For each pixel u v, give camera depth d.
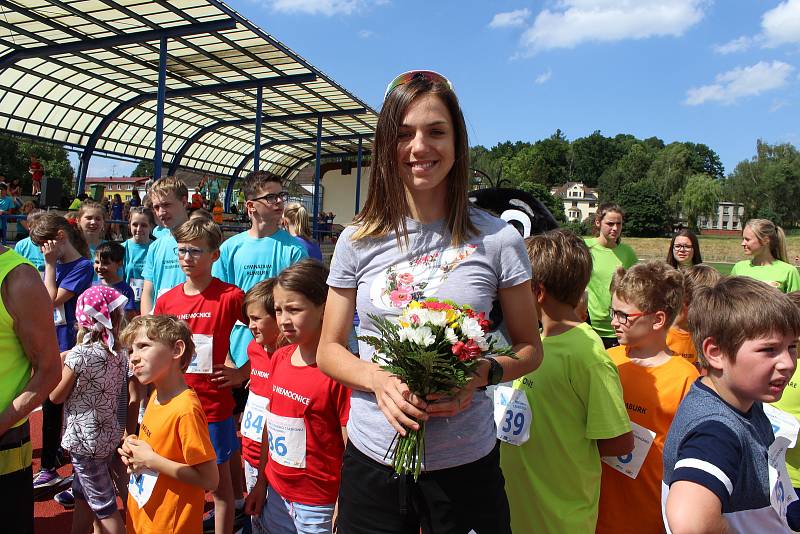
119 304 3.23
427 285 1.74
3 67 13.19
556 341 2.45
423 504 1.71
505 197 4.06
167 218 4.34
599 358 2.34
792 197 68.12
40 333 2.15
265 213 4.30
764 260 5.63
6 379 2.11
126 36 12.45
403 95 1.73
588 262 2.47
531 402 2.42
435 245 1.78
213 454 2.62
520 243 1.81
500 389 2.56
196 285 3.60
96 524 3.08
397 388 1.60
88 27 12.20
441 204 1.83
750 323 1.61
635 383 2.60
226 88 16.39
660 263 2.70
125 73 15.12
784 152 71.50
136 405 3.63
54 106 16.31
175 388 2.74
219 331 3.46
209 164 25.53
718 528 1.42
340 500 1.89
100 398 3.09
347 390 2.51
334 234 27.38
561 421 2.37
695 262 5.89
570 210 103.88
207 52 13.90
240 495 3.77
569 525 2.29
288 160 29.06
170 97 17.00
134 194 19.73
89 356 3.07
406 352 1.52
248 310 3.10
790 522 2.73
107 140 19.38
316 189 22.33
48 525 3.64
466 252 1.76
